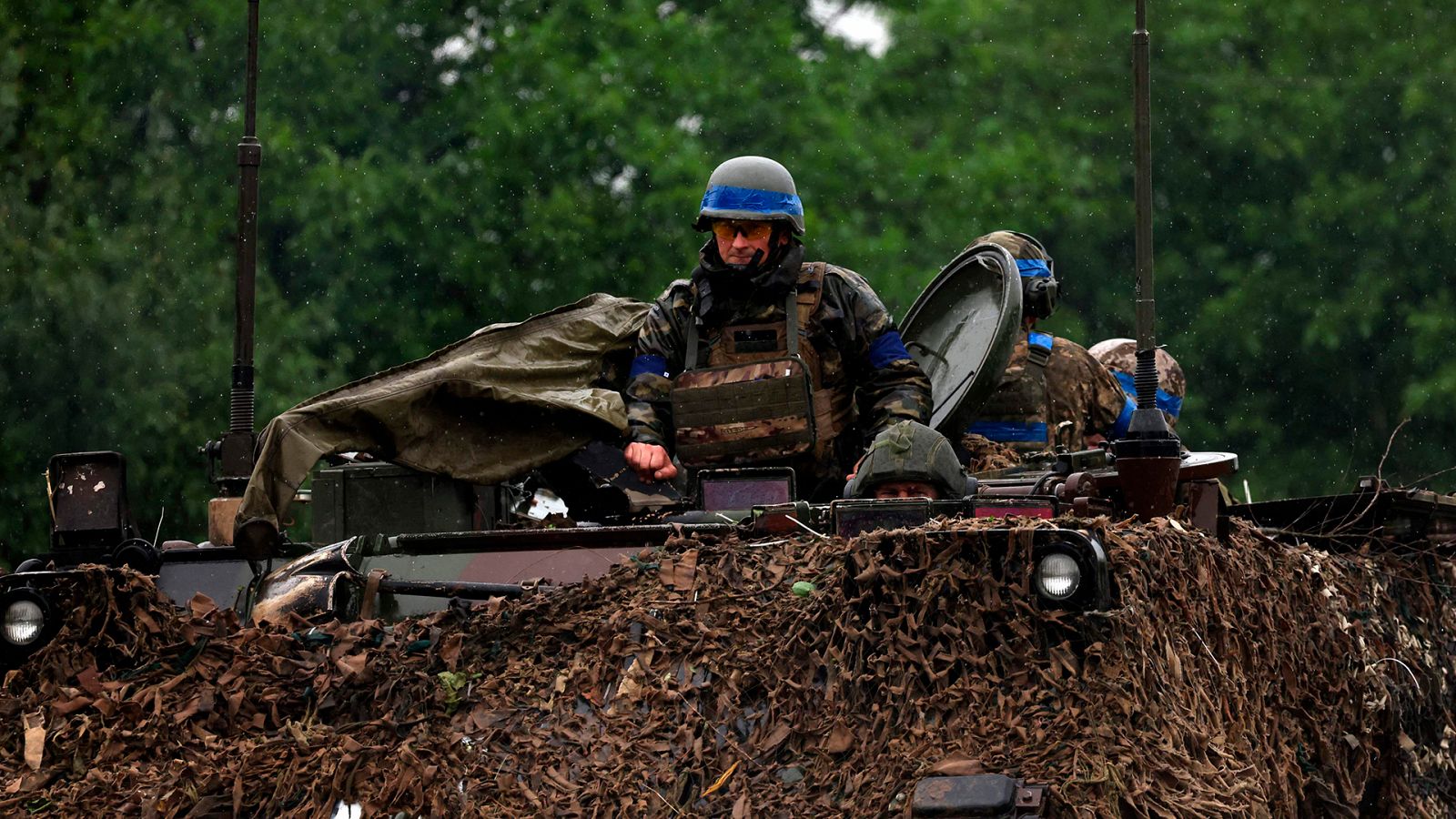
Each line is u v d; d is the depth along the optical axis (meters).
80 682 12.99
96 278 44.81
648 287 50.88
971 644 11.61
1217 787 11.20
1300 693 14.84
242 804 11.89
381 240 49.44
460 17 55.16
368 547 15.32
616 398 18.88
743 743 11.96
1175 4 63.81
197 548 16.98
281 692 13.02
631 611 13.16
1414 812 16.50
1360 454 58.75
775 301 18.08
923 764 11.12
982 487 15.58
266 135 48.22
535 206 50.47
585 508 19.44
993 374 19.33
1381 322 59.03
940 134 59.31
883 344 18.17
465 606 13.57
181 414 44.44
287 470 16.84
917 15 61.41
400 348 49.41
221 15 49.28
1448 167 60.41
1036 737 11.13
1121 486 14.53
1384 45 62.34
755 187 17.80
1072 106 62.94
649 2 55.62
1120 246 62.03
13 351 43.84
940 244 55.12
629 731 12.14
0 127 46.06
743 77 55.34
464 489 18.14
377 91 52.09
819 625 12.36
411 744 12.13
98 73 47.69
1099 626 11.52
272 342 46.25
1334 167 61.69
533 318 19.53
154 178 46.75
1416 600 18.30
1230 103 61.53
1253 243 60.91
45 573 13.32
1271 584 14.95
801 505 14.52
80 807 12.05
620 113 51.38
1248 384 59.91
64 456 16.58
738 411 17.72
